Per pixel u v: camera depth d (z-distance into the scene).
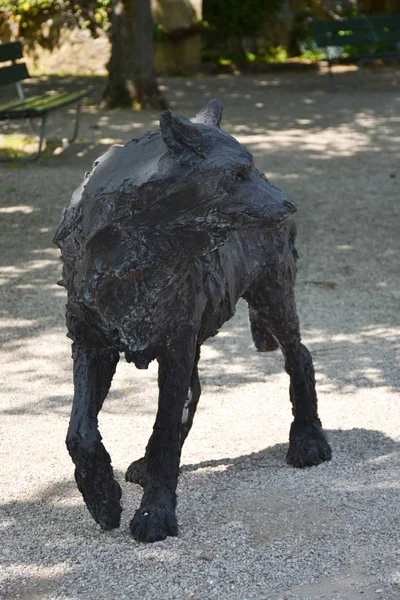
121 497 5.02
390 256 10.80
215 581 4.34
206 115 4.25
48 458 5.82
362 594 4.22
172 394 4.60
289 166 15.23
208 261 4.54
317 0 30.16
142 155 3.96
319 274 10.11
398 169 15.17
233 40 29.05
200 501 5.17
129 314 4.20
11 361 7.66
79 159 15.77
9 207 12.66
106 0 25.86
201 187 3.78
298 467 5.67
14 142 16.98
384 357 7.79
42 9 26.12
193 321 4.45
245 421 6.50
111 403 6.84
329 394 7.01
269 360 7.76
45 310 8.88
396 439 6.12
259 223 3.83
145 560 4.51
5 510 5.12
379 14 32.84
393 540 4.71
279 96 22.83
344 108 21.03
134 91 20.41
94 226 3.96
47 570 4.46
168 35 26.64
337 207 12.88
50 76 25.52
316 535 4.75
